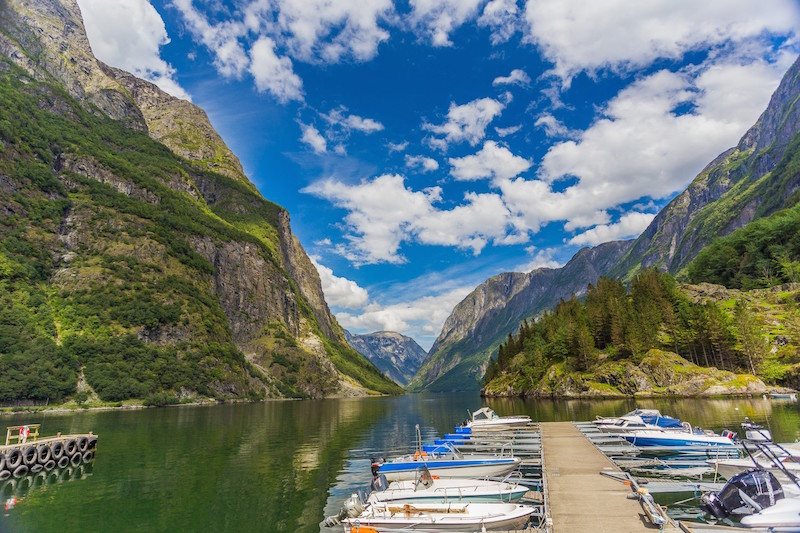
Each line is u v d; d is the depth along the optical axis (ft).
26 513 78.43
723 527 54.60
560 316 504.43
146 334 536.42
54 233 577.43
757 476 61.93
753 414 187.83
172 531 69.26
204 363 567.59
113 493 92.12
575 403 315.58
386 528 64.64
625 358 379.14
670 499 81.10
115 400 431.02
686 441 120.06
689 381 322.14
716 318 353.72
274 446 158.81
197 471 113.70
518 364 508.12
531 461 103.96
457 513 67.36
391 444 163.63
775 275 467.11
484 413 188.96
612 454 121.08
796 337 333.21
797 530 54.54
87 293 533.55
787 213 526.16
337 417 297.74
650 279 451.53
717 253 541.34
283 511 79.56
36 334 435.94
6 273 481.46
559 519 56.29
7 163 579.07
